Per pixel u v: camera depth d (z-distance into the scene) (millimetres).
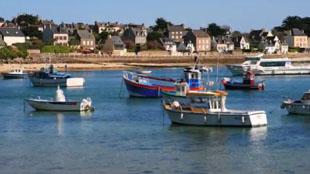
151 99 90938
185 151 47375
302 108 68438
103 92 105500
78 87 118938
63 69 190875
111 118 67125
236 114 58000
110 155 46031
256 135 54281
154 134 55344
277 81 135875
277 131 56375
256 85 109688
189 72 91375
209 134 54906
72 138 53656
